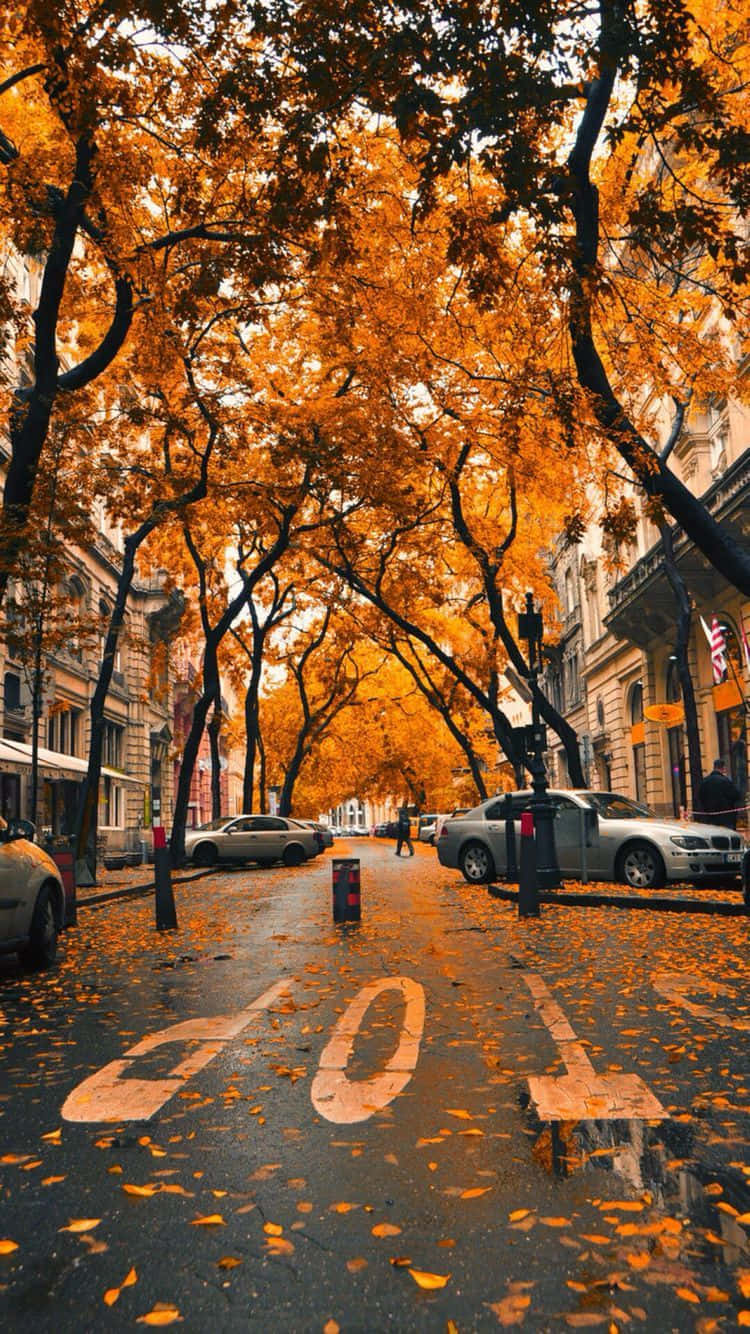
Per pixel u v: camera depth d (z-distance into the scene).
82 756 35.03
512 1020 6.81
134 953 10.95
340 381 19.73
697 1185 3.88
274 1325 2.91
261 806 42.03
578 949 10.00
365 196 12.16
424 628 29.39
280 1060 5.89
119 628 20.77
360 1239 3.45
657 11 7.66
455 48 7.40
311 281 13.17
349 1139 4.49
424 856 39.94
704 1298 3.01
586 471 15.59
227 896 19.20
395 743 51.91
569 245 8.72
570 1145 4.35
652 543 30.56
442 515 23.09
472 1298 3.03
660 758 31.25
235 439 16.67
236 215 11.27
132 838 41.41
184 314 10.31
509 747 23.69
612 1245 3.36
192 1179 4.04
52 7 8.67
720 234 9.20
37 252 11.51
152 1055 6.09
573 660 45.44
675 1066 5.61
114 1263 3.31
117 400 18.62
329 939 11.37
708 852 15.21
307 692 49.12
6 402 15.16
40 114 12.30
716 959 9.25
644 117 9.03
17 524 11.97
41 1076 5.70
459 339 14.62
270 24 7.96
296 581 30.00
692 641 26.91
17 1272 3.26
